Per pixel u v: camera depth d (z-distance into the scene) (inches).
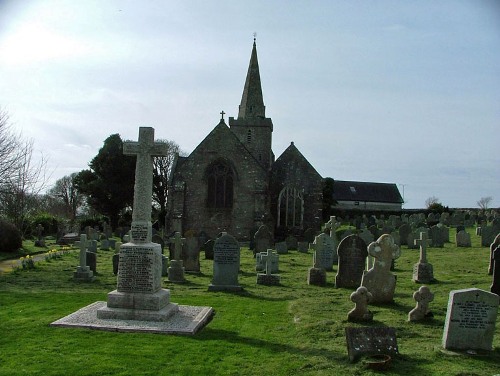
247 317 486.6
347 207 3405.5
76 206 2994.6
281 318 484.1
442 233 1135.0
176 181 1566.2
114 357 346.3
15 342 377.1
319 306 527.5
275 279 698.8
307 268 899.4
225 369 331.6
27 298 556.7
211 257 1054.4
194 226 1565.0
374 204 3484.3
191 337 402.6
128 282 450.9
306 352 369.1
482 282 673.0
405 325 443.5
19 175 1293.1
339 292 629.9
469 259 914.1
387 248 549.0
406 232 1219.9
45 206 2479.1
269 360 350.9
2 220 1184.2
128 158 2271.2
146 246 451.8
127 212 2475.4
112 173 2266.2
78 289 639.1
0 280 713.0
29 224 1533.0
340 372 325.7
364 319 452.8
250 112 1919.3
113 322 429.4
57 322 426.6
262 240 1111.6
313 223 1659.7
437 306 516.4
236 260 644.7
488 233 1112.2
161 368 330.0
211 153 1576.0
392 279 547.5
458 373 319.9
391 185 3654.0
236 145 1577.3
